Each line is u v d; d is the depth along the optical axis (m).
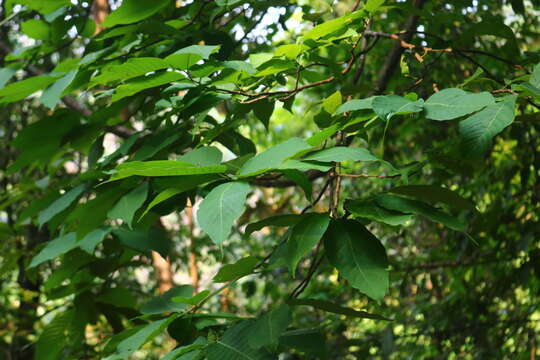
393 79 3.34
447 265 3.63
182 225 4.63
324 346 1.78
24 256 3.61
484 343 3.51
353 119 1.67
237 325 1.73
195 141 2.14
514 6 2.78
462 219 3.41
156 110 2.18
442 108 1.58
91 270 2.21
